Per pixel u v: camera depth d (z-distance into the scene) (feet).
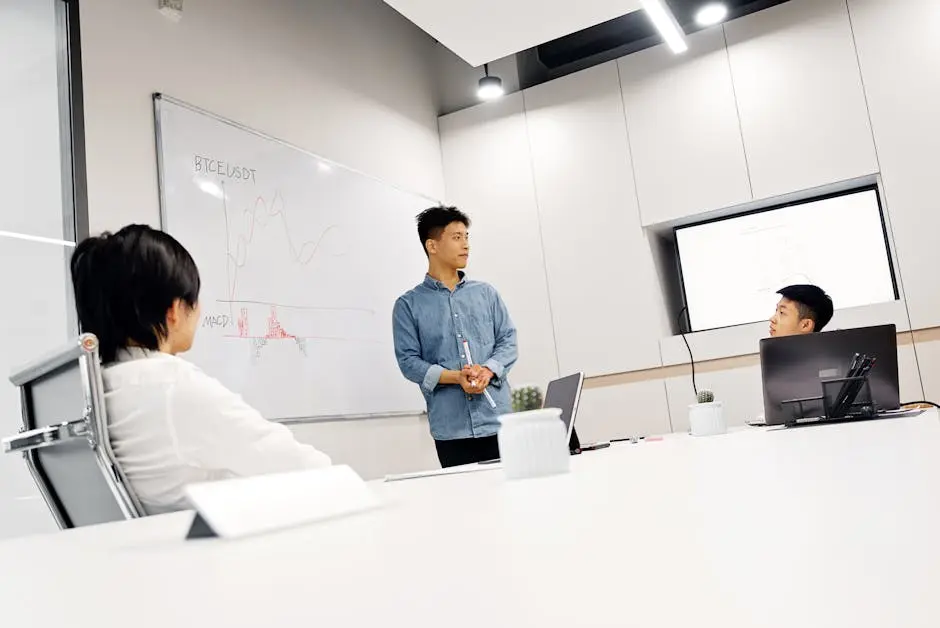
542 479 2.79
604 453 4.77
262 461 3.75
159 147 8.49
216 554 1.38
